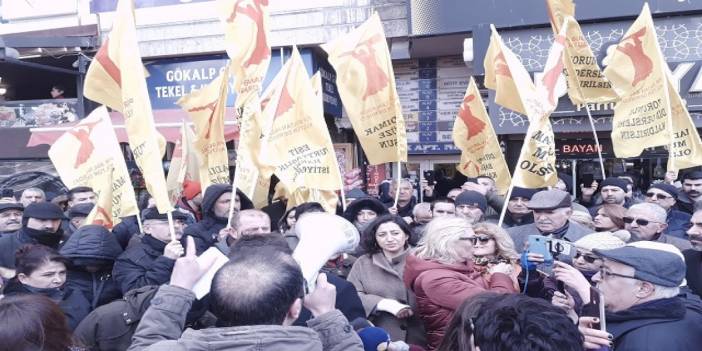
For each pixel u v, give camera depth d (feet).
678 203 19.74
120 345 9.21
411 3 31.40
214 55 35.27
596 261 9.29
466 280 9.76
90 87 14.55
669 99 17.26
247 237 7.66
